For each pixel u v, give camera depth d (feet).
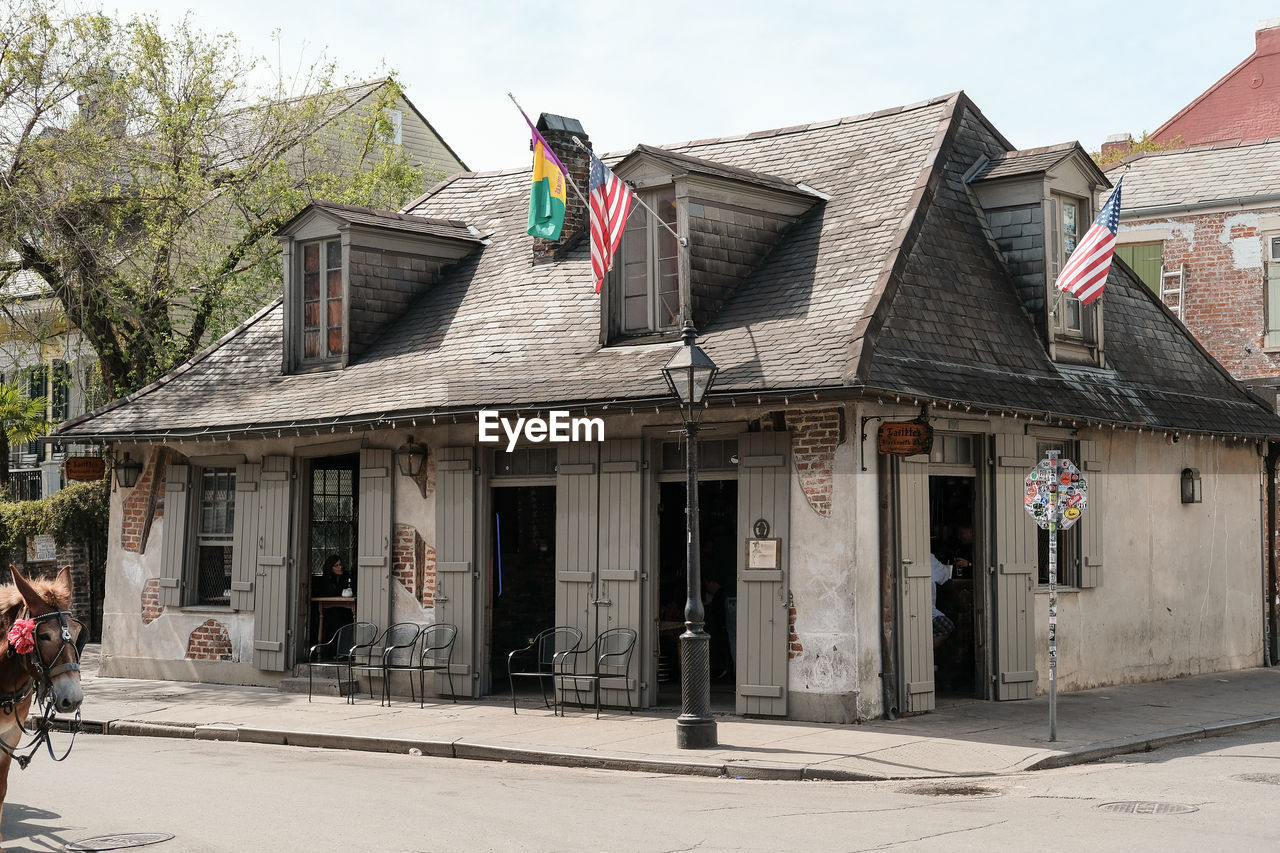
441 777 34.83
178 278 78.18
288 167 84.79
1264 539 63.46
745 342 45.16
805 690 42.86
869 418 42.55
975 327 47.34
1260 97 113.60
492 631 55.42
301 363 58.80
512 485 50.52
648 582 46.62
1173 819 28.43
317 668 53.78
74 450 101.14
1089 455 52.75
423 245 59.98
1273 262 75.20
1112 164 84.64
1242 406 62.75
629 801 30.86
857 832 26.91
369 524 53.26
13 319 83.05
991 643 47.50
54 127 78.48
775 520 43.73
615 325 49.83
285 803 30.12
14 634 22.65
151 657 59.06
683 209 47.80
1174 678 56.80
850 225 49.65
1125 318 59.57
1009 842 25.84
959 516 50.78
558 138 58.95
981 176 52.19
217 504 58.59
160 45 80.94
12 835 26.48
